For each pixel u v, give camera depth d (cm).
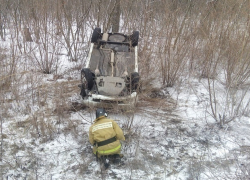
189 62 719
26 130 489
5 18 889
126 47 656
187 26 717
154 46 673
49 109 552
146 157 433
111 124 402
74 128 483
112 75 558
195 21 705
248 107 548
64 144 457
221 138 485
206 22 697
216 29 668
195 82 693
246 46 590
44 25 707
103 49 631
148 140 475
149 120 533
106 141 390
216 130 508
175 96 632
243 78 612
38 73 700
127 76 557
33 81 641
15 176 387
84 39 908
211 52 667
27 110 544
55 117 527
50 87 638
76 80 691
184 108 582
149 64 645
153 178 390
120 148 412
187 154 443
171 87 674
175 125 522
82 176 390
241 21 629
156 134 493
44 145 453
